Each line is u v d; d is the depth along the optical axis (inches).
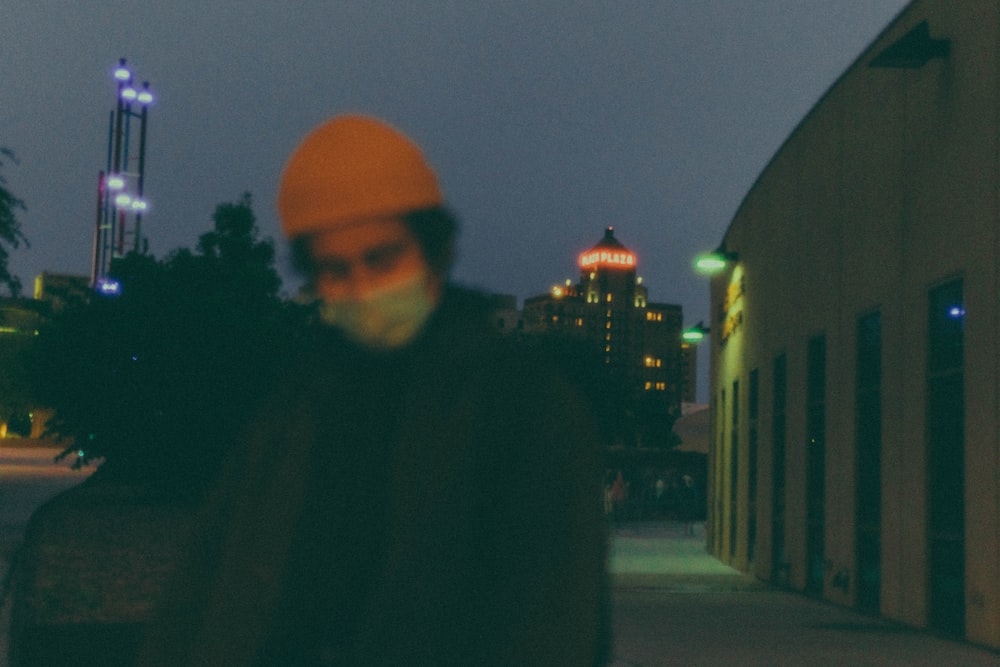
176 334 840.9
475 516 55.7
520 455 55.7
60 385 856.9
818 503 681.6
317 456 64.0
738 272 964.0
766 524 811.4
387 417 63.6
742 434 927.0
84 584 412.2
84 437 881.5
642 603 610.9
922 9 518.0
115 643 256.7
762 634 470.3
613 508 1701.5
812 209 699.4
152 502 889.5
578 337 3095.5
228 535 65.3
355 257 59.3
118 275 881.5
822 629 494.3
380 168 58.7
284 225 59.9
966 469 456.1
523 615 53.0
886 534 549.3
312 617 62.7
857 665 389.7
